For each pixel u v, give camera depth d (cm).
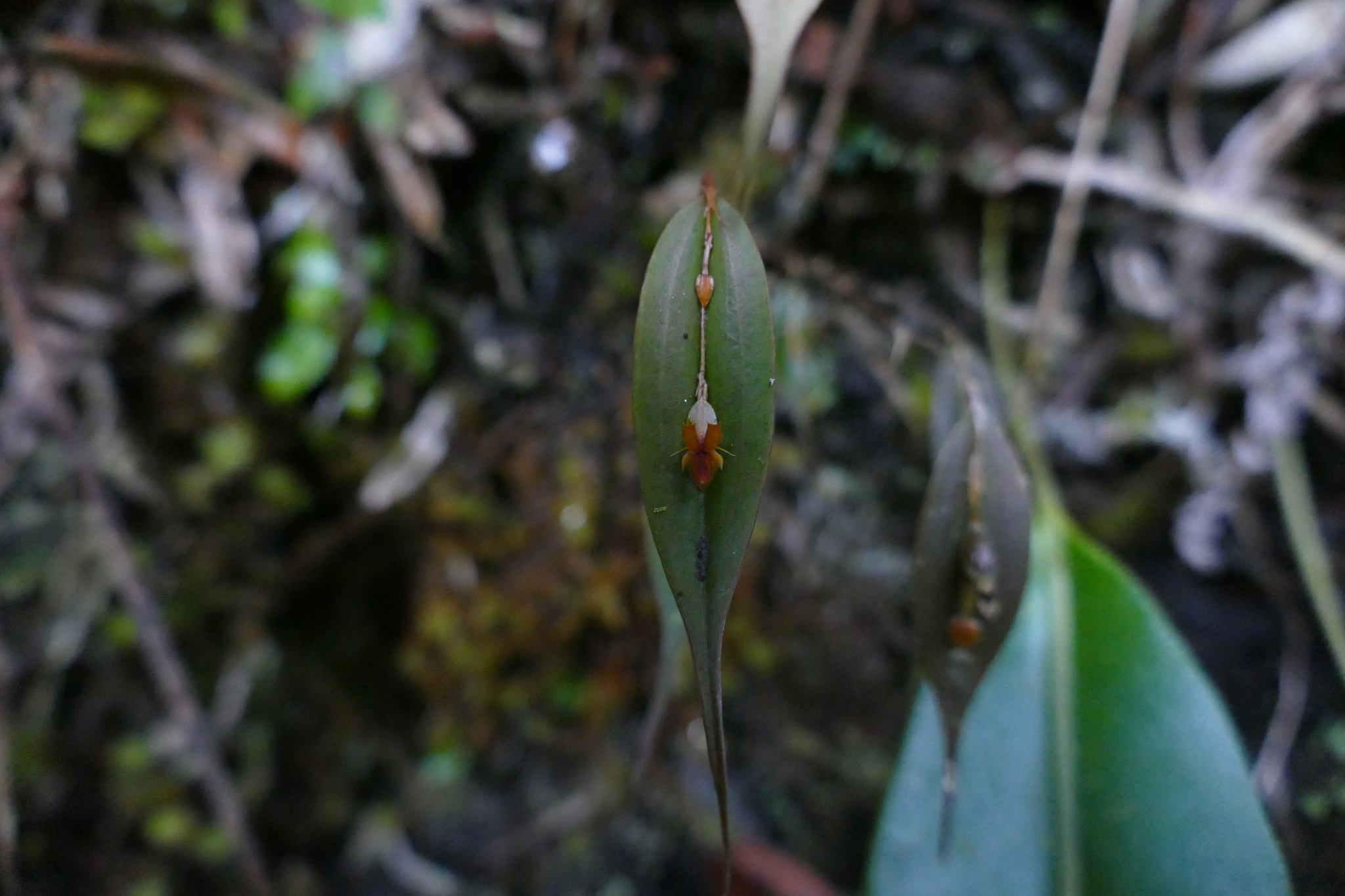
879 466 31
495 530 31
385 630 34
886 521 32
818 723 33
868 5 28
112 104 26
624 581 31
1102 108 28
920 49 29
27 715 30
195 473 30
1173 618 30
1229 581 30
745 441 18
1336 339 28
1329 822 26
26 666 29
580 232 30
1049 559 24
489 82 28
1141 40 29
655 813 33
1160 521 31
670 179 30
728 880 18
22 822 30
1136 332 30
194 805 32
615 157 30
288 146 27
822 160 29
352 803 34
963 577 21
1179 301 30
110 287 28
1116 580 24
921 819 22
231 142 27
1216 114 29
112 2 26
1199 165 29
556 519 31
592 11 28
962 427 21
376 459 31
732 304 18
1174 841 22
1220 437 30
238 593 32
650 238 30
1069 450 31
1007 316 31
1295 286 29
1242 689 29
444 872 34
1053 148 29
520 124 29
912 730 23
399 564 33
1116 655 23
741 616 32
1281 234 28
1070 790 22
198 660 32
